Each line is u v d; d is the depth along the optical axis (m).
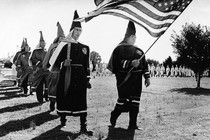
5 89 17.59
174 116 8.07
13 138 5.87
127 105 6.59
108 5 5.82
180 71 48.56
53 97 8.52
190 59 19.77
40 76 10.80
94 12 5.75
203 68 19.42
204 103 10.97
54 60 6.43
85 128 6.35
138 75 6.61
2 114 8.52
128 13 6.14
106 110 9.25
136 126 6.64
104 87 18.58
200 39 19.36
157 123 7.16
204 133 6.18
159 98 12.61
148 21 6.17
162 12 6.06
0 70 22.78
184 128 6.63
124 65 6.43
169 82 27.03
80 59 6.51
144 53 6.29
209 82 28.89
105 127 6.82
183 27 19.92
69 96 6.39
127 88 6.54
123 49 6.62
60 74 6.49
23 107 9.79
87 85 6.57
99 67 49.12
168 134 6.12
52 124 7.18
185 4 5.94
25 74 14.09
